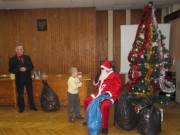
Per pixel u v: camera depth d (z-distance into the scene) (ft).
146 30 10.77
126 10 20.34
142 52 10.85
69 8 18.20
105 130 9.34
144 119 9.31
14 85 13.76
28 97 13.08
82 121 11.28
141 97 10.57
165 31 16.94
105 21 20.68
